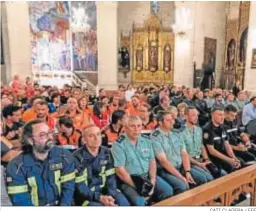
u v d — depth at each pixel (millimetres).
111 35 11055
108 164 2561
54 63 12453
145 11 13617
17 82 7730
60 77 12477
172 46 13281
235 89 10547
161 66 13586
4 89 5809
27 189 2074
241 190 2303
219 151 3615
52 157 2182
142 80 13812
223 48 12742
